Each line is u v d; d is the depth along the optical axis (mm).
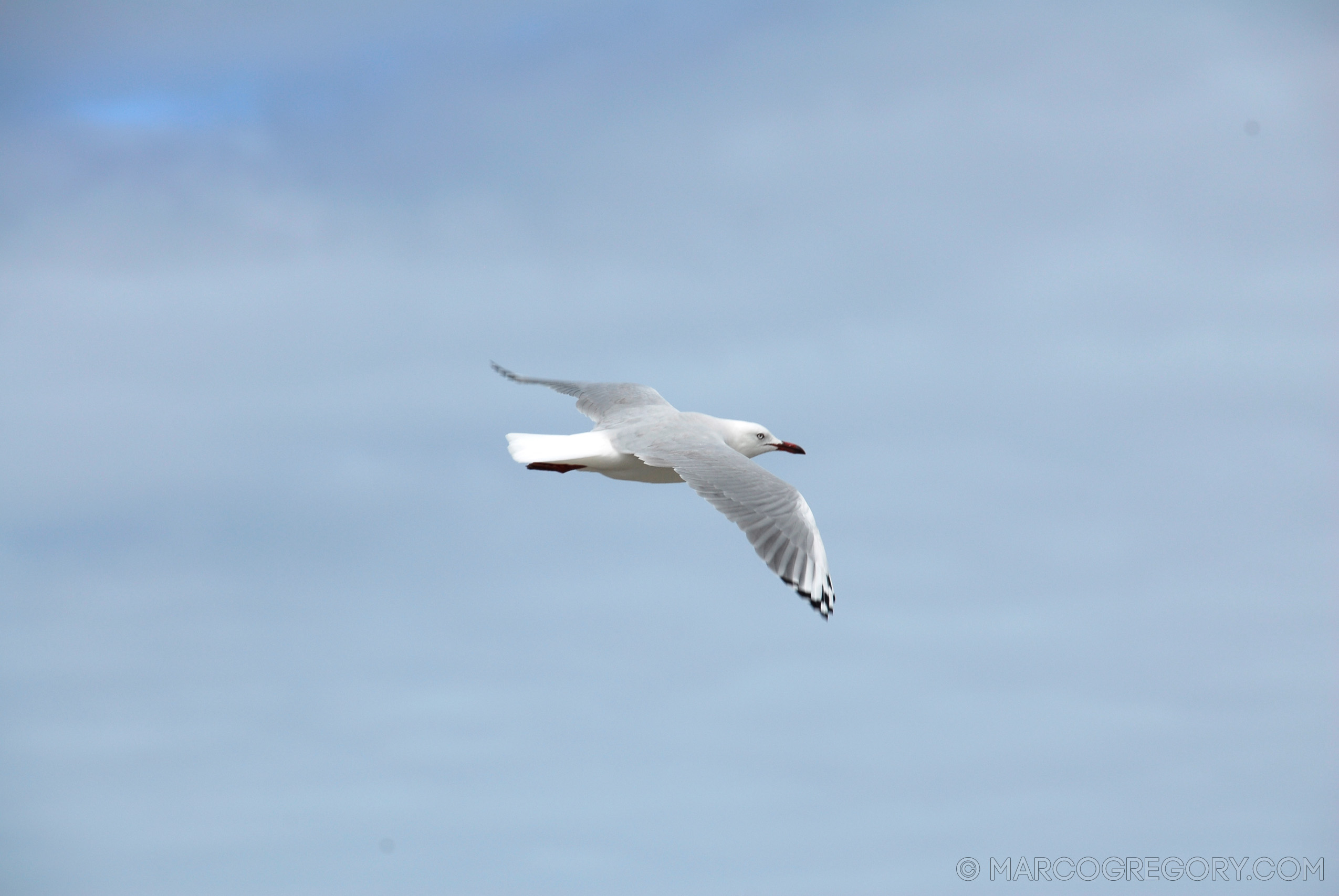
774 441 18906
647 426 17125
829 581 15109
